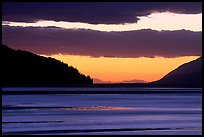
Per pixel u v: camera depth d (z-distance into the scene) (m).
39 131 67.56
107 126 75.44
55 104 146.50
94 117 94.75
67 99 190.50
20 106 132.50
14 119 88.06
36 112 107.62
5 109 117.62
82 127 73.50
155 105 143.88
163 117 95.62
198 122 84.00
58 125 76.69
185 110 118.50
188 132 68.06
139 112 110.81
